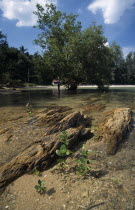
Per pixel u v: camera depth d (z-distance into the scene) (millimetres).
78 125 5883
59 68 22078
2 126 6191
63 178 3016
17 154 4000
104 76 26000
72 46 22469
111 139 4625
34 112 8781
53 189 2725
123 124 5535
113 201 2406
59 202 2432
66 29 25141
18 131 5570
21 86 49656
